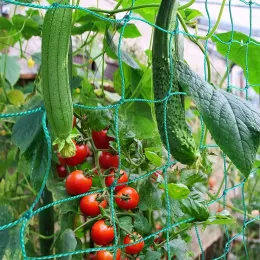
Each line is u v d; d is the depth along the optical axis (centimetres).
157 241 65
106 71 120
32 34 81
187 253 60
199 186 71
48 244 62
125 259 54
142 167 57
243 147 42
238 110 44
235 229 129
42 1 91
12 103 83
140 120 69
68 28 34
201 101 44
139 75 74
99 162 55
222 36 77
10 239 42
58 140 38
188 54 161
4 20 79
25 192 87
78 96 66
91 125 53
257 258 131
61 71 34
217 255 138
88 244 67
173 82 46
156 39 46
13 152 77
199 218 55
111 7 113
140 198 55
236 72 186
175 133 46
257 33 126
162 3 46
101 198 50
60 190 53
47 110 35
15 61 100
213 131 42
